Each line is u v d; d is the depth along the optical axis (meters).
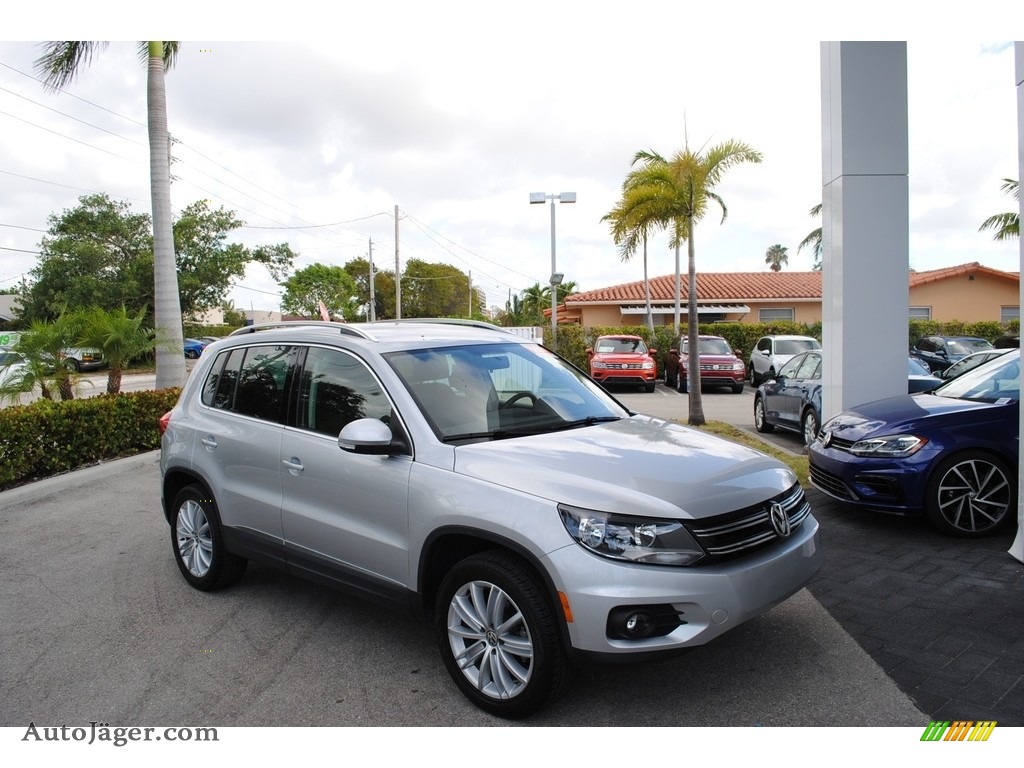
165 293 12.86
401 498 3.54
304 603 4.69
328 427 4.06
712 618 2.96
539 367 4.55
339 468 3.86
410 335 4.32
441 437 3.62
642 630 2.90
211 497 4.75
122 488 8.15
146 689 3.62
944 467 5.41
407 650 3.97
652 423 4.27
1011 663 3.56
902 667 3.57
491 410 3.94
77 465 9.12
